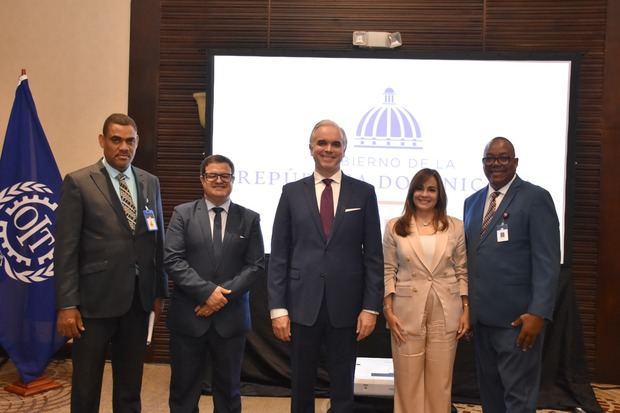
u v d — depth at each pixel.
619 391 3.72
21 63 4.10
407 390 2.54
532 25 3.88
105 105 4.08
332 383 2.42
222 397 2.60
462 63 3.74
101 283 2.38
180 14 4.04
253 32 4.00
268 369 3.66
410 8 3.93
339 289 2.36
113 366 2.56
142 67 4.05
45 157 3.53
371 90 3.78
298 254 2.41
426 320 2.54
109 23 4.06
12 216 3.47
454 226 2.62
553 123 3.71
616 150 3.83
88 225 2.41
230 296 2.49
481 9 3.91
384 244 2.66
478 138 3.75
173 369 2.57
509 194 2.57
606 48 3.83
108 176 2.47
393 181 3.78
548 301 2.40
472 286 2.58
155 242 2.57
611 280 3.86
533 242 2.49
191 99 4.04
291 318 2.39
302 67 3.79
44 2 4.07
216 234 2.57
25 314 3.46
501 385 2.64
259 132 3.81
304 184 2.47
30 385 3.45
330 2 3.96
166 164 4.06
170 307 2.59
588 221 3.87
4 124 4.10
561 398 3.46
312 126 3.79
